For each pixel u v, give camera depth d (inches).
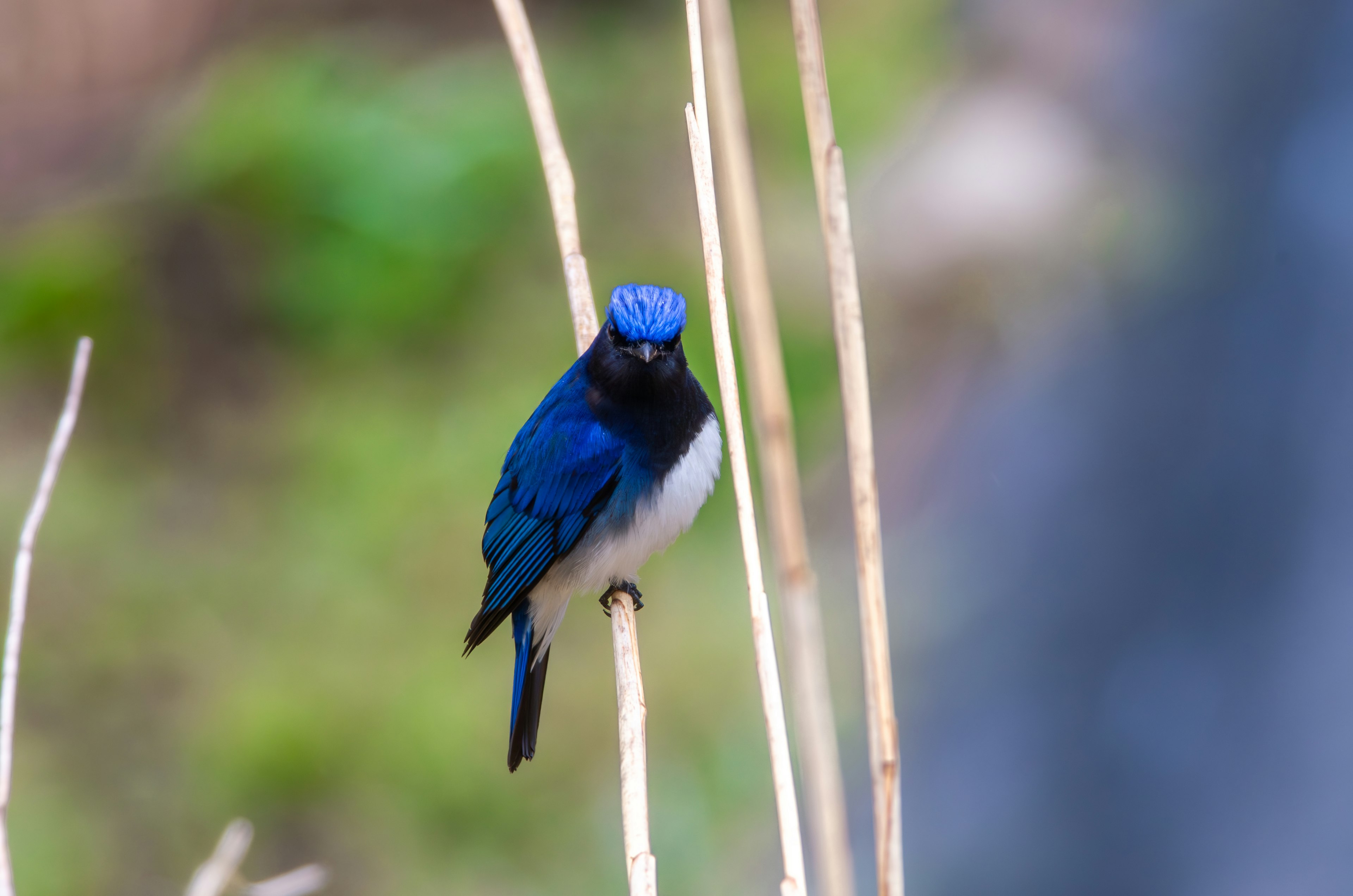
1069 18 745.0
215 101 756.6
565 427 323.6
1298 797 342.3
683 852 495.2
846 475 613.0
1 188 748.0
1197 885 351.6
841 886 163.8
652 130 785.6
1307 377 405.7
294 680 543.5
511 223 717.9
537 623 346.9
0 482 629.0
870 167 770.2
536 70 294.0
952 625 470.9
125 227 704.4
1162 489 424.8
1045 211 668.1
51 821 494.6
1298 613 366.0
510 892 489.4
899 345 668.7
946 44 818.8
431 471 620.4
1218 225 501.4
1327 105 484.7
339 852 497.4
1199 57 599.8
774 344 173.6
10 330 677.3
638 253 713.6
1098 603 420.2
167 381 673.6
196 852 497.0
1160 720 379.6
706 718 531.8
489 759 522.0
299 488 627.2
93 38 788.6
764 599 187.8
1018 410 524.4
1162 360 464.4
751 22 877.2
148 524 613.6
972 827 404.5
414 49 820.6
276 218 703.1
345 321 685.9
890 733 166.7
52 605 574.6
